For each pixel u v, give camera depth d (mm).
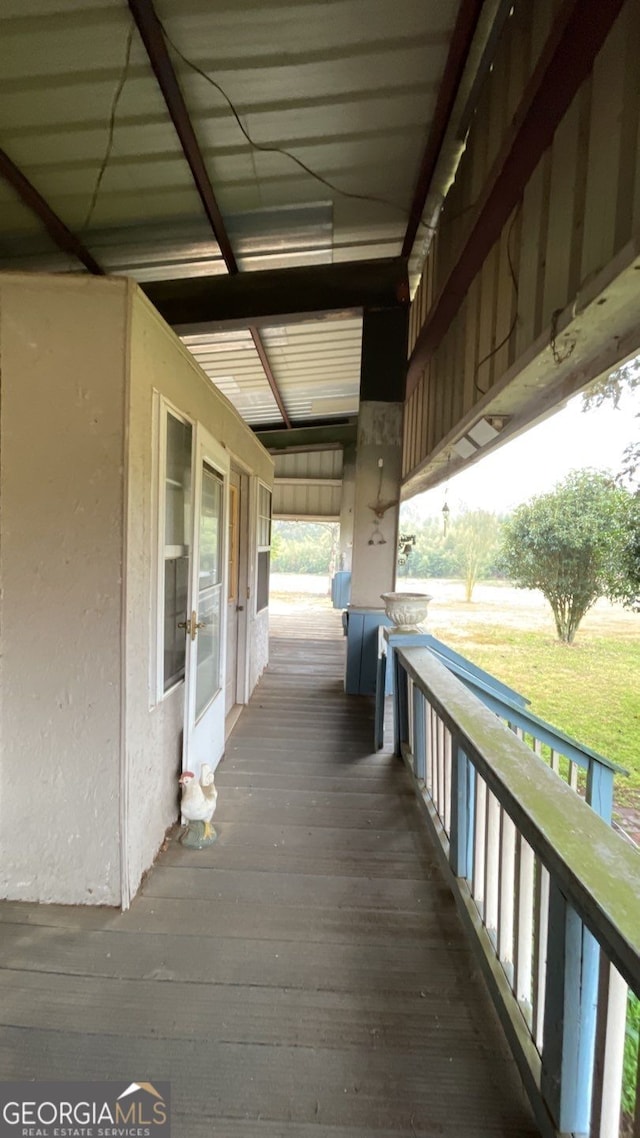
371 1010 1498
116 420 1772
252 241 3664
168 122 2555
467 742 1629
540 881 1271
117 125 2557
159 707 2215
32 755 1856
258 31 2104
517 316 2301
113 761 1849
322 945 1744
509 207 2428
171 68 2238
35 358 1767
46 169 2842
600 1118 993
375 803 2734
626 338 1775
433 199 3377
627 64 1402
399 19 2090
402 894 2020
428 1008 1510
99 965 1629
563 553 5707
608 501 5195
